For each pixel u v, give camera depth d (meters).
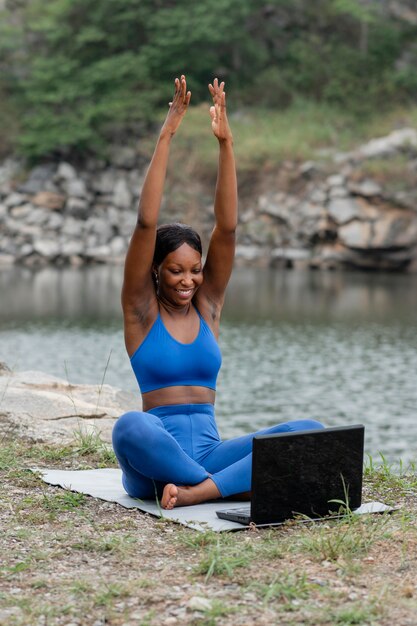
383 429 17.84
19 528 5.86
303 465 6.07
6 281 47.78
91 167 61.97
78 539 5.68
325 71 64.19
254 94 64.44
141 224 6.46
